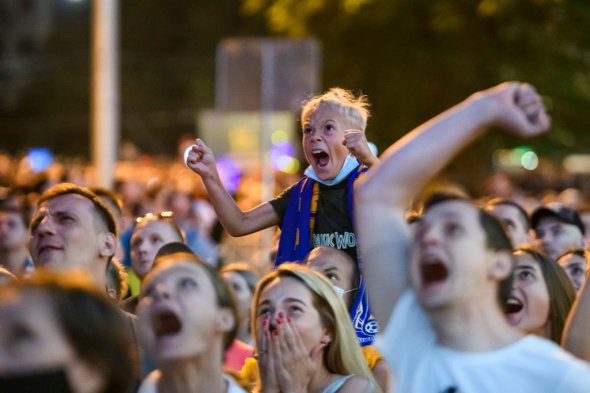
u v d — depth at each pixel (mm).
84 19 136500
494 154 85312
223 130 54500
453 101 75438
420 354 9492
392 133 76000
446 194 9500
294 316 11844
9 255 21984
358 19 74438
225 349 10031
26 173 43062
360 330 14617
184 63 129875
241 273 17906
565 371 9117
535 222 20875
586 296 10695
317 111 15805
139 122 129750
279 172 49156
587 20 74875
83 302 7961
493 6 71938
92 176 49562
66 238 14289
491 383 9195
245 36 127750
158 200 36000
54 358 7816
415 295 9578
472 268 9219
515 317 13867
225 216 15531
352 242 15414
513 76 75500
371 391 12070
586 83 78188
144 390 10086
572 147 84625
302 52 39188
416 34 74688
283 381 11789
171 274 9797
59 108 133875
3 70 136500
